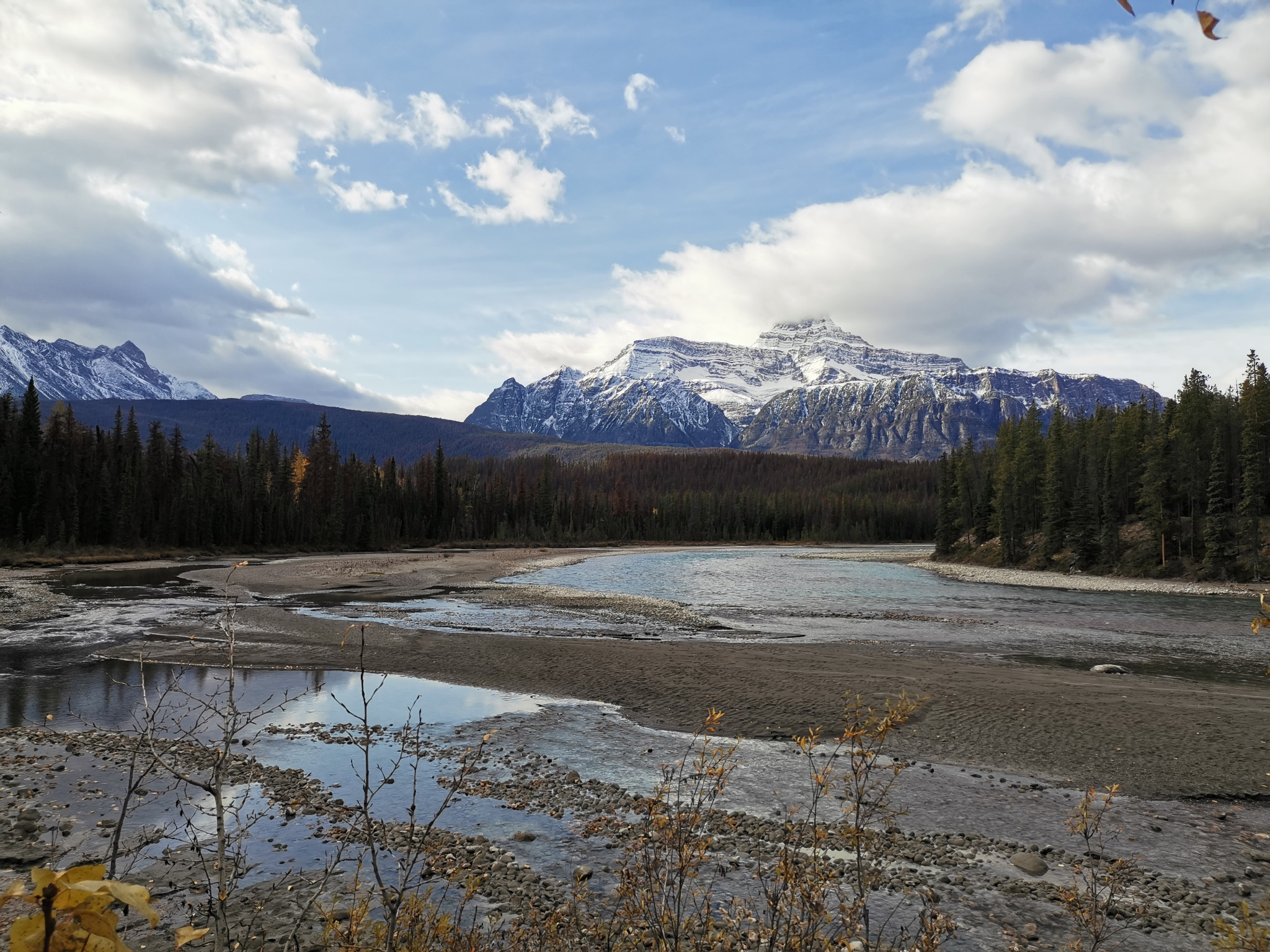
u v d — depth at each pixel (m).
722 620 36.72
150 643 26.84
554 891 9.00
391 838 10.66
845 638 31.27
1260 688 21.19
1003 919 8.66
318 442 120.94
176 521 89.62
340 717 17.70
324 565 74.00
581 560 94.00
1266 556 62.19
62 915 1.44
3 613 34.09
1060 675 22.69
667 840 6.33
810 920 5.63
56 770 13.48
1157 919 8.66
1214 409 76.56
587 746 15.59
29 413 88.38
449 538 132.12
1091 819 11.81
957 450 107.31
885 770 14.13
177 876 9.39
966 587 59.69
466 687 21.17
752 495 194.88
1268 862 10.40
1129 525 78.38
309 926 7.93
